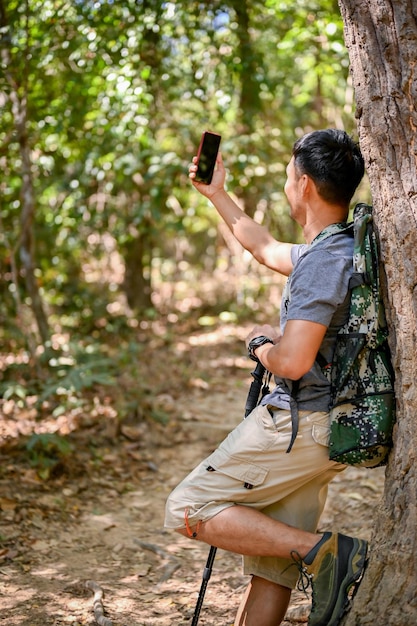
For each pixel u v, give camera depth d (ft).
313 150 7.36
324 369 7.16
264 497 7.48
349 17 7.27
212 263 39.27
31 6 17.63
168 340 26.20
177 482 14.76
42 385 17.30
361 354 7.07
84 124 21.47
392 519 7.13
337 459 7.11
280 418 7.26
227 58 19.57
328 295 6.85
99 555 11.34
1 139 19.15
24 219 18.92
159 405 18.81
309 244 7.61
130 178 25.17
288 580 7.89
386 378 7.11
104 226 25.67
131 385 20.01
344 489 13.75
